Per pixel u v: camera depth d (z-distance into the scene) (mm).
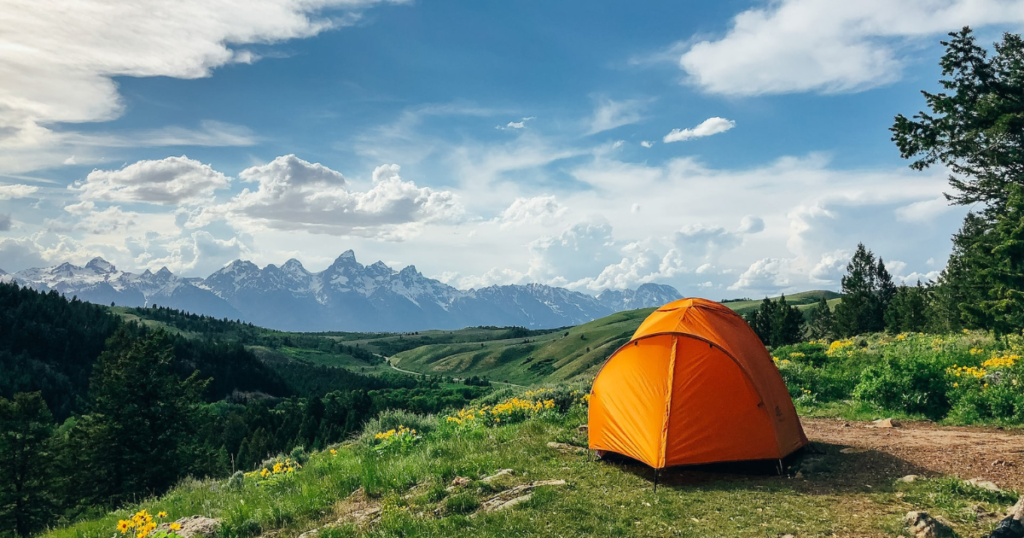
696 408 10039
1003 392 13633
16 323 162750
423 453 12070
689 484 9266
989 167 27203
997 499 7621
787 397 11359
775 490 8641
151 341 47562
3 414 43562
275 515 9141
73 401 143375
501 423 15898
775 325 66438
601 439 11039
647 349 10992
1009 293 25547
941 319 48906
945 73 24953
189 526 9227
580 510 7855
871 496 8117
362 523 8172
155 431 44875
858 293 64750
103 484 42125
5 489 41781
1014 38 23875
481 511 8164
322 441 93062
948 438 11695
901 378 15695
